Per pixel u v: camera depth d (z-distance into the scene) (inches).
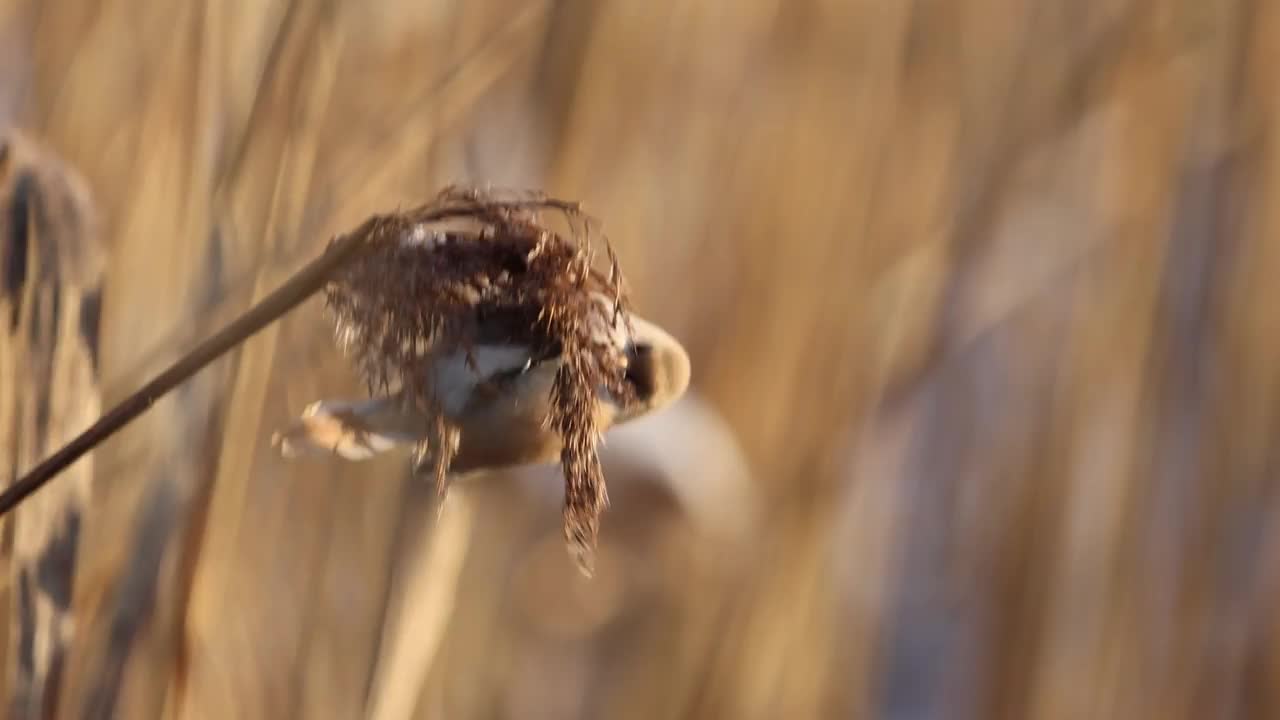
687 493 69.3
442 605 57.8
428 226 51.5
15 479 54.4
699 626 74.7
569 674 77.3
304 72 59.0
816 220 79.0
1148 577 79.9
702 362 78.8
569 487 51.3
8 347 54.4
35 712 55.2
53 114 63.1
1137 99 77.2
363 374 51.5
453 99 62.5
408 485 57.9
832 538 73.6
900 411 74.0
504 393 51.5
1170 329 79.7
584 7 72.2
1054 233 79.2
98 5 63.5
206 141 60.4
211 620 58.4
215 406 57.7
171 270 60.7
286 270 58.6
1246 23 79.2
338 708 61.6
